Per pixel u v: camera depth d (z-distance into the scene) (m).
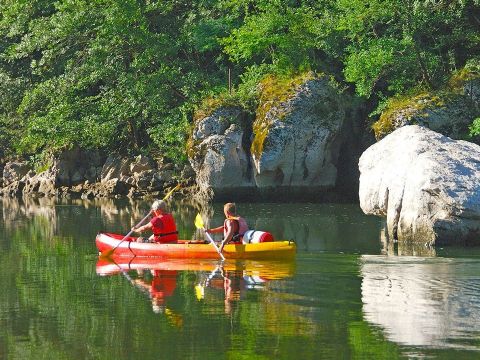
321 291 14.13
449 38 31.09
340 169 31.08
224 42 33.78
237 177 30.38
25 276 16.08
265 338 11.45
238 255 17.36
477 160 19.73
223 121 30.55
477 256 17.50
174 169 34.12
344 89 30.89
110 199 33.44
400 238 19.83
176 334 11.72
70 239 21.45
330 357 10.62
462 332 11.60
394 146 21.58
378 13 30.14
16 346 11.34
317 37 32.69
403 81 30.17
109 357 10.80
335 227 22.91
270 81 31.16
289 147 29.44
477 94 28.27
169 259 17.73
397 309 12.84
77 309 13.23
